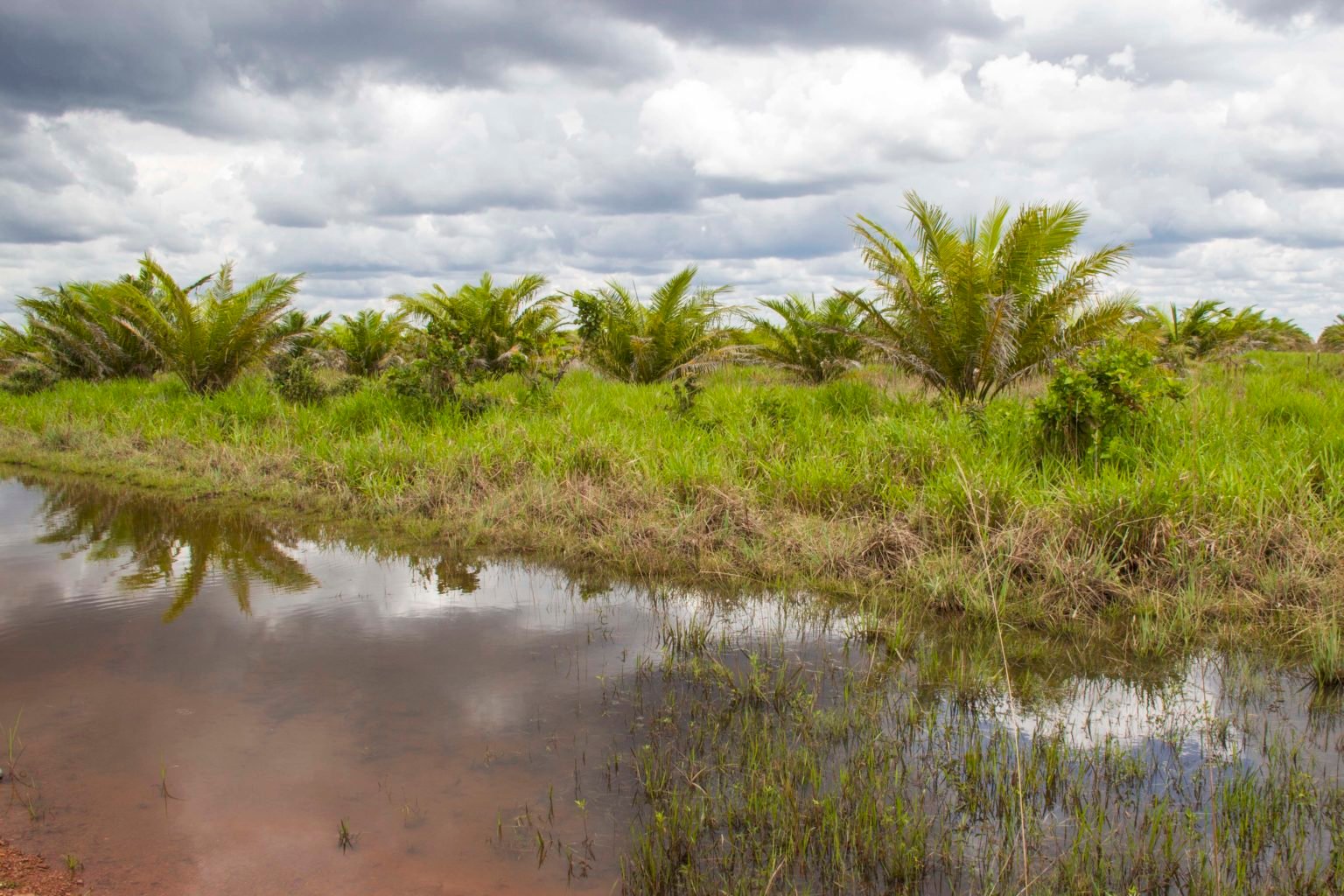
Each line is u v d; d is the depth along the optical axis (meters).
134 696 4.05
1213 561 5.30
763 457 7.86
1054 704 4.04
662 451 8.02
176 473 9.40
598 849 2.89
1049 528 5.68
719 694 4.10
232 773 3.36
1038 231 10.15
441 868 2.79
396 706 3.96
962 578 5.32
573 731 3.72
